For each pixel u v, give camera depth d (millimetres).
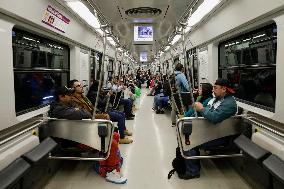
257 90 4109
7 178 2191
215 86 3432
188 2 5957
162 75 9172
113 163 3574
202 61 6711
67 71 6180
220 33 5105
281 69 3109
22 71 3861
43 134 3348
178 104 5508
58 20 4633
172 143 5215
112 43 10211
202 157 3227
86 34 6809
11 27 3232
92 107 4496
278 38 3203
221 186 3314
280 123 3133
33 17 3670
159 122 7398
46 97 4773
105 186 3342
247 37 4512
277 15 3240
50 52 5098
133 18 7723
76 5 4699
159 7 6441
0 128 2869
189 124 3195
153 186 3338
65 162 4145
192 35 7441
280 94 3113
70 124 3395
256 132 3209
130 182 3459
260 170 2961
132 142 5301
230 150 3566
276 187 2617
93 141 3330
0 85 2885
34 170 2961
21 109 3771
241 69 4758
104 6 6324
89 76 7543
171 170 3625
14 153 2596
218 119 3238
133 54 20094
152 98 14172
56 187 3305
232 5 4340
